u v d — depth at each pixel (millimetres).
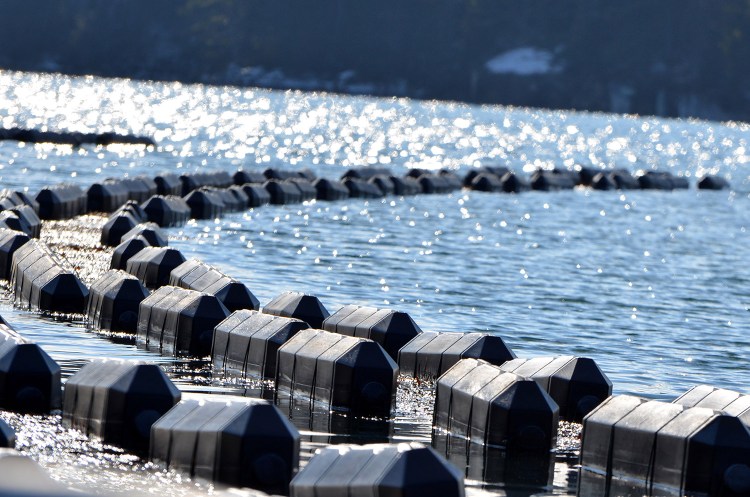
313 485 40125
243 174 188375
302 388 59312
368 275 106438
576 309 96688
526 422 53094
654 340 85562
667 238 158250
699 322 95125
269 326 64188
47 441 48094
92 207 139000
